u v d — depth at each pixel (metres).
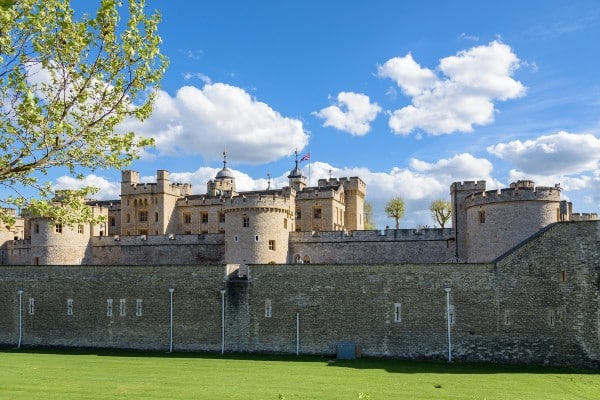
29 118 17.53
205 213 76.19
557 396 28.36
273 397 27.58
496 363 37.84
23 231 77.19
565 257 37.16
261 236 57.81
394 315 40.16
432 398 27.73
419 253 57.19
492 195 48.66
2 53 17.59
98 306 46.12
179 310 44.19
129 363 38.44
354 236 59.44
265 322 42.38
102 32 19.05
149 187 76.06
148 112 20.73
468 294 39.03
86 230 67.81
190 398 27.44
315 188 74.62
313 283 41.88
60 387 30.22
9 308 48.25
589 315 36.03
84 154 19.55
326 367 36.50
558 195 47.97
